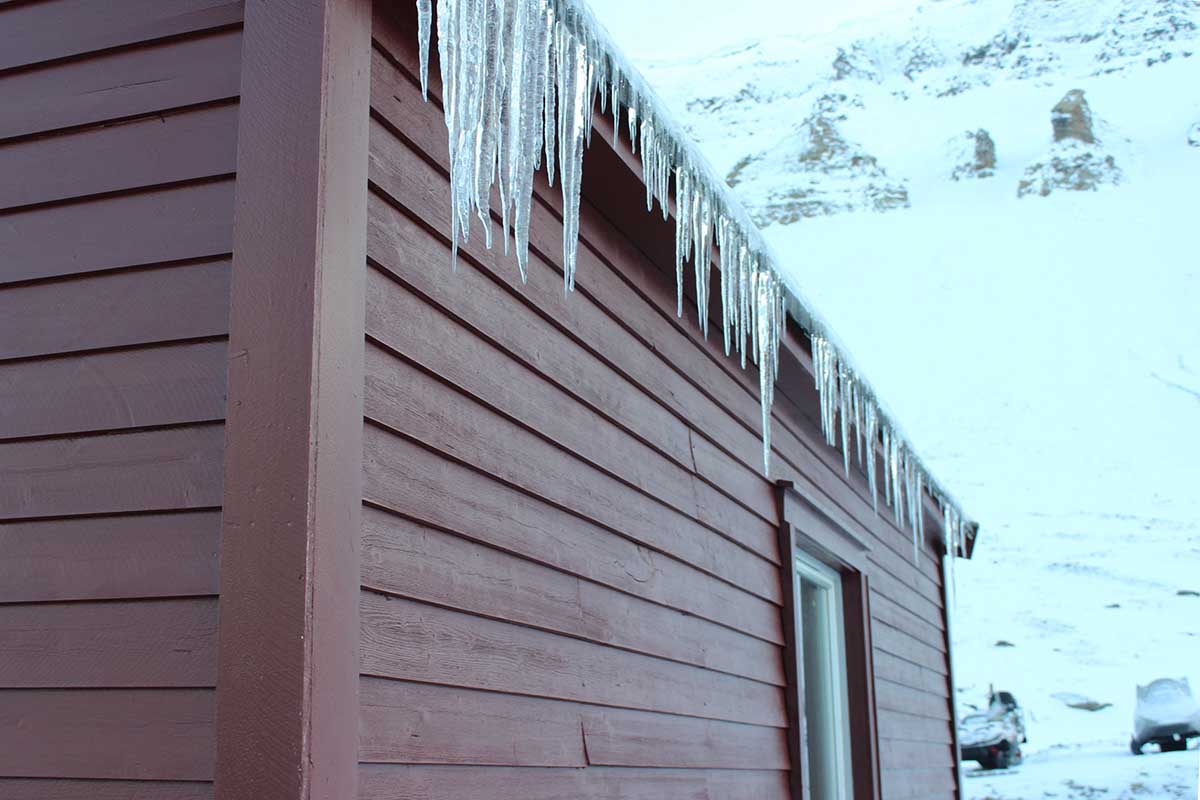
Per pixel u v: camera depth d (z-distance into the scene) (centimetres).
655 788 312
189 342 207
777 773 413
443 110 253
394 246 229
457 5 229
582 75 270
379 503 213
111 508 205
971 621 4156
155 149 217
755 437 438
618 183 310
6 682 205
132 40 223
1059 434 4938
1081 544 4422
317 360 195
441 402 239
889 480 607
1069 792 3167
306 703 183
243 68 212
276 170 204
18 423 214
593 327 315
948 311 5681
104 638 201
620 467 320
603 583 300
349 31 215
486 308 261
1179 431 4812
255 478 193
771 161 7688
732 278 357
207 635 194
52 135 225
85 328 214
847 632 543
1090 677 3822
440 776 222
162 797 190
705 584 371
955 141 7194
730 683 381
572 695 275
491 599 247
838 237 6612
